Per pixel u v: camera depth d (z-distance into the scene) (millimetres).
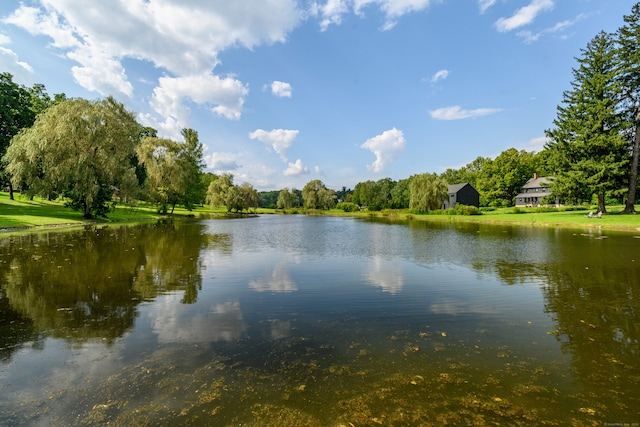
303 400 4023
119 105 36750
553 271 11984
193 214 58688
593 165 35125
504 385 4398
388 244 20516
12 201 39969
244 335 6137
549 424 3594
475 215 51562
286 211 93062
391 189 115688
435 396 4129
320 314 7395
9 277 10562
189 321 6875
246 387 4309
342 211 94250
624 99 36719
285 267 12961
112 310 7543
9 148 29297
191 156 59875
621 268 12336
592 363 5031
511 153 80375
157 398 4039
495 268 12672
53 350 5418
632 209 35062
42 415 3705
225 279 10781
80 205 33188
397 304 8180
